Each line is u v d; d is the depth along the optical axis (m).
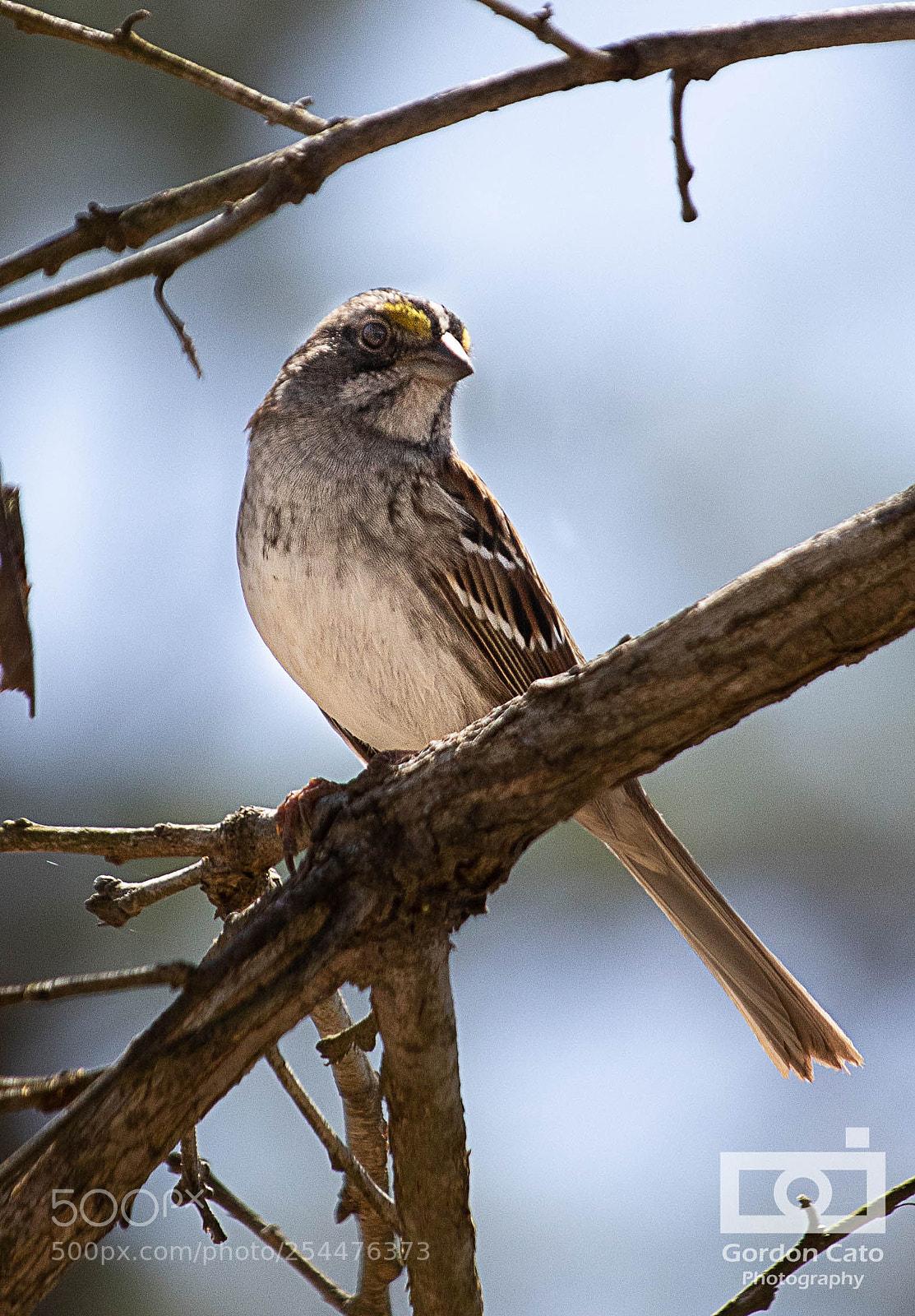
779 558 4.33
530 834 4.71
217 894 6.65
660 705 4.46
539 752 4.56
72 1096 4.09
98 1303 8.52
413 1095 5.01
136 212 3.84
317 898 4.56
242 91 4.49
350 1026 6.01
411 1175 5.13
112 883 6.64
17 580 4.54
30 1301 4.14
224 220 3.77
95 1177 4.14
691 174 4.43
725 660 4.36
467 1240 5.24
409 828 4.64
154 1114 4.16
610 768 4.59
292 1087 5.61
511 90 4.00
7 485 4.54
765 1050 7.54
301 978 4.41
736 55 4.21
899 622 4.23
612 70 4.09
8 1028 9.39
